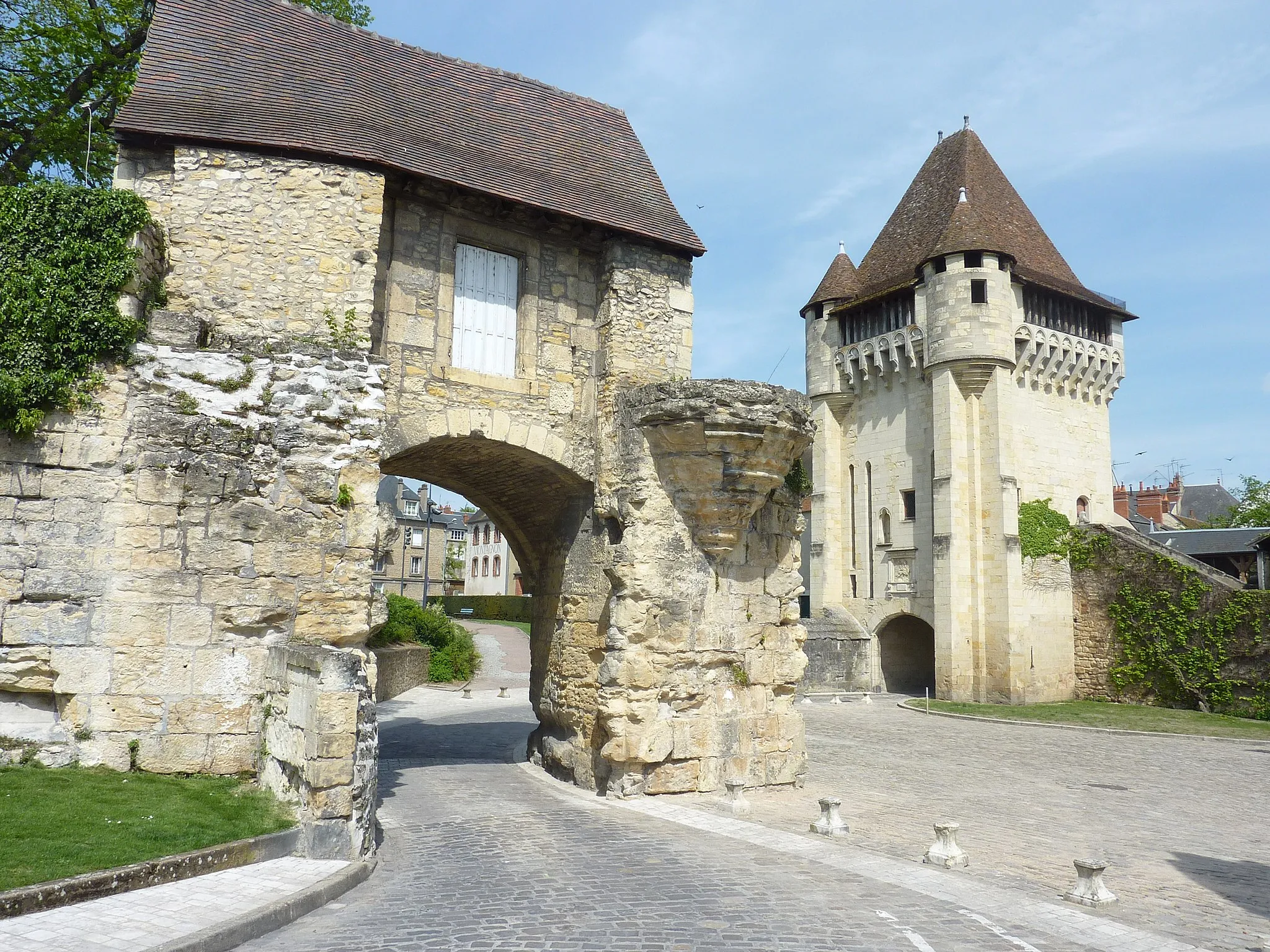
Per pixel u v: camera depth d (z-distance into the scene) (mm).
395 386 12539
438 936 6621
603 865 8930
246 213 11453
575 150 15414
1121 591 34000
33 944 5734
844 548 39750
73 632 9547
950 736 23875
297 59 13141
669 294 14875
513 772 15156
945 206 38406
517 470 14898
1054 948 6934
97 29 18141
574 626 14680
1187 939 7504
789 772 14430
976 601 33688
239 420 10406
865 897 8078
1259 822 13367
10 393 9305
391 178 12578
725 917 7270
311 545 10570
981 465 34219
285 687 9578
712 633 13734
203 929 6188
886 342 37531
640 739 12781
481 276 13703
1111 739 24094
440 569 76875
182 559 9969
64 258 9758
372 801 9336
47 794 8461
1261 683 29453
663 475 13508
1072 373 36969
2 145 17953
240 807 8891
